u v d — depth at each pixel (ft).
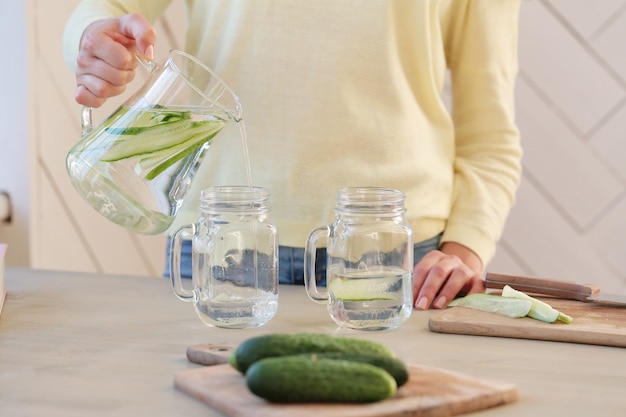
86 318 4.53
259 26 5.44
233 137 5.52
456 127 6.19
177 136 4.21
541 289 5.04
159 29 9.64
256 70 5.47
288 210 5.49
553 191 9.00
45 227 8.33
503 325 4.29
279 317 4.60
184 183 4.38
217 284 4.26
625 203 8.82
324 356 3.15
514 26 6.13
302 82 5.42
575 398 3.34
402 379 3.18
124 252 9.20
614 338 4.13
